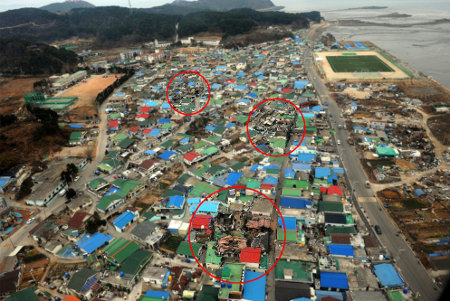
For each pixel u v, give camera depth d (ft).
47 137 332.19
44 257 192.34
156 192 249.75
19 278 176.24
